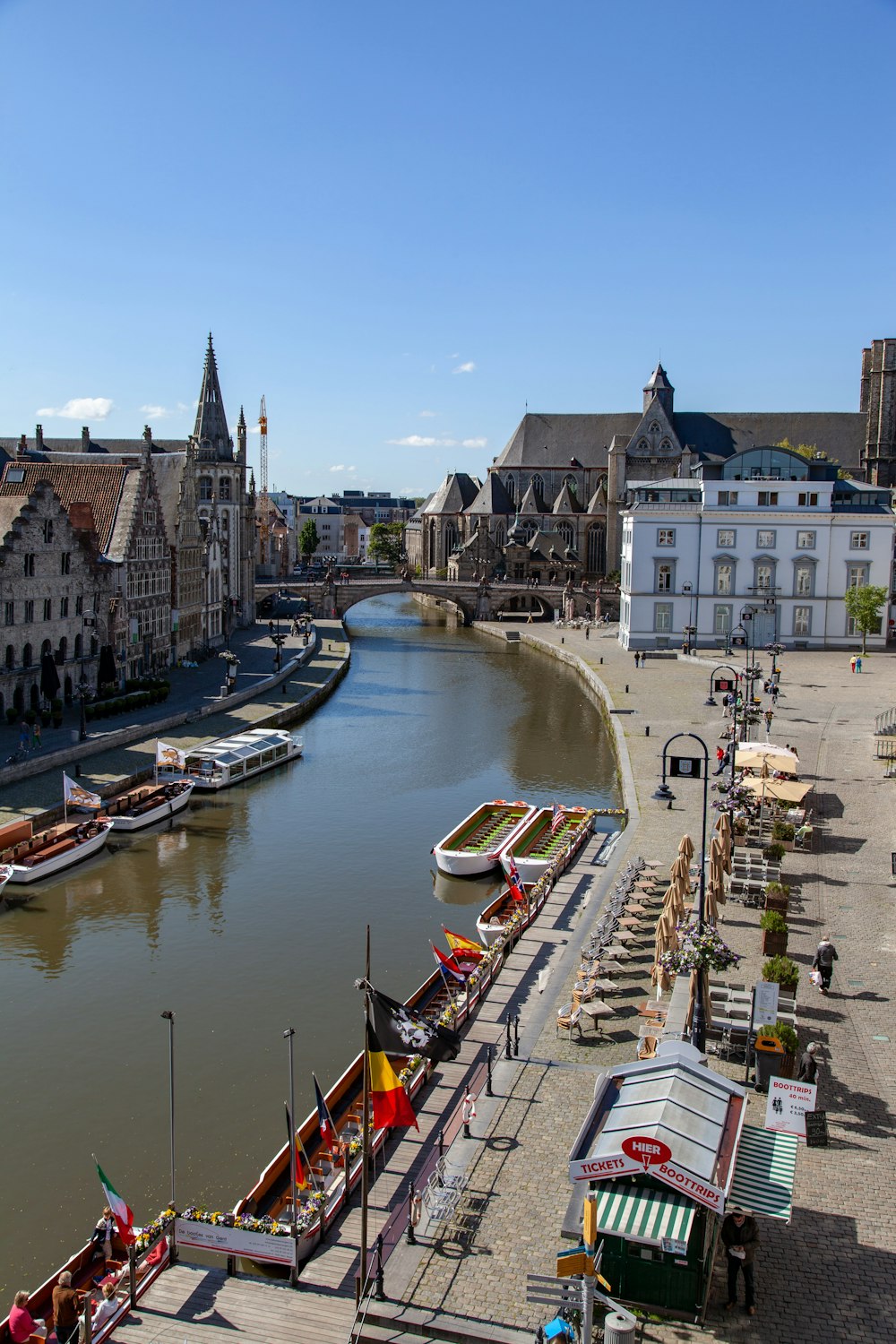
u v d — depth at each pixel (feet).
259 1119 133.80
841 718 326.85
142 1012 161.07
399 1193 110.01
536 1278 83.71
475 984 151.94
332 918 197.57
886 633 493.36
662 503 496.64
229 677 395.34
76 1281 103.55
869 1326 86.43
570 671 505.25
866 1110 115.55
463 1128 116.16
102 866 225.35
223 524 611.06
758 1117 112.78
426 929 192.54
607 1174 88.74
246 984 170.19
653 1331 86.02
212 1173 123.85
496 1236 99.55
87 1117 134.41
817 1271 92.07
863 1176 104.37
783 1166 94.27
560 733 362.12
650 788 254.27
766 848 194.18
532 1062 132.77
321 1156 122.11
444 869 220.02
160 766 278.05
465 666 529.45
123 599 383.65
